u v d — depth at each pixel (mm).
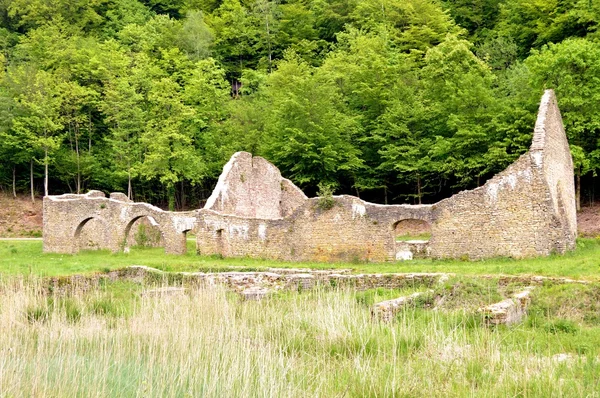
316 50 74062
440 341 11703
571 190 32094
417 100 46625
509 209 26734
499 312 13898
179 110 55438
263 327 13055
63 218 38875
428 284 20578
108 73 59281
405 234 41438
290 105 48406
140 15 79000
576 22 48719
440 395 9211
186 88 60219
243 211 38844
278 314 14031
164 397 9516
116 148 54500
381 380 9664
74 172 57969
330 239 30359
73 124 60375
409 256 30156
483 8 68812
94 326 13086
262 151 50938
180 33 71375
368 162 50219
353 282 21531
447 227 28000
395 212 28938
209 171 56250
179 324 12781
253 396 9320
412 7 66938
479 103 42781
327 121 47781
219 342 11617
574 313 15781
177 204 61656
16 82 56969
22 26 76938
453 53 47469
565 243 26234
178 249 34844
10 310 13930
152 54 68688
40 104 54594
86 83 62438
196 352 11000
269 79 60781
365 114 51156
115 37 75688
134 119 55594
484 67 46656
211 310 14109
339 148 48219
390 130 46312
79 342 12117
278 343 12031
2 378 9547
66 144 61500
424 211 28516
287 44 75375
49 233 39344
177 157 53000
